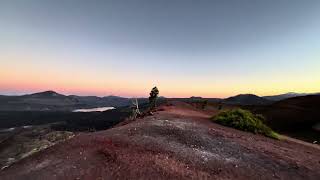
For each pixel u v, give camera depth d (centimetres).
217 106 6850
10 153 5222
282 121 5094
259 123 2892
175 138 1973
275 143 2375
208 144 1916
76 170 1344
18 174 1395
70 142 1784
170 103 4978
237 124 2798
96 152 1562
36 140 5256
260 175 1485
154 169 1363
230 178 1397
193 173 1384
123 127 2297
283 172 1577
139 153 1570
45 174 1327
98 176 1283
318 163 1853
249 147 1984
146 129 2147
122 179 1256
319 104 5888
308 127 4488
